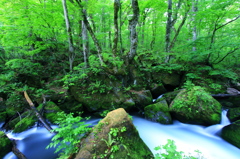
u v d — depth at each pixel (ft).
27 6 20.04
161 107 18.69
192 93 18.06
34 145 13.52
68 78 22.66
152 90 26.04
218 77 26.43
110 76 22.53
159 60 34.42
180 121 17.53
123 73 22.93
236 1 21.98
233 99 20.93
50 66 28.73
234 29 22.50
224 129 13.94
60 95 21.39
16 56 26.96
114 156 7.97
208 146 12.86
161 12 33.04
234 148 11.98
